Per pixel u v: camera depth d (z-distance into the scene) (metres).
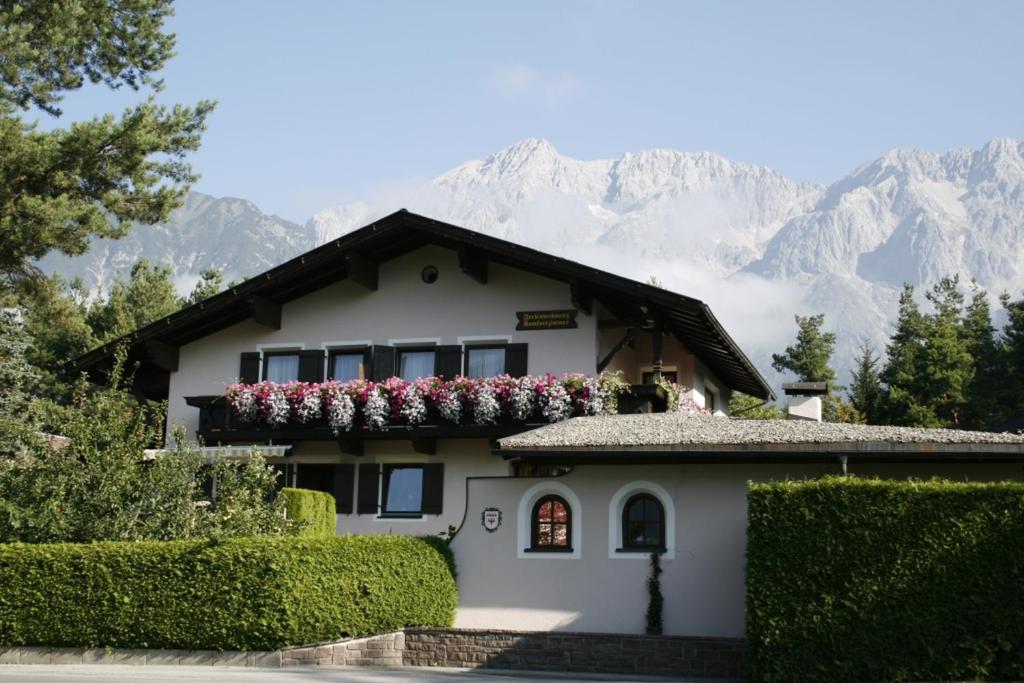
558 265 25.53
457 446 26.55
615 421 21.06
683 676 18.17
